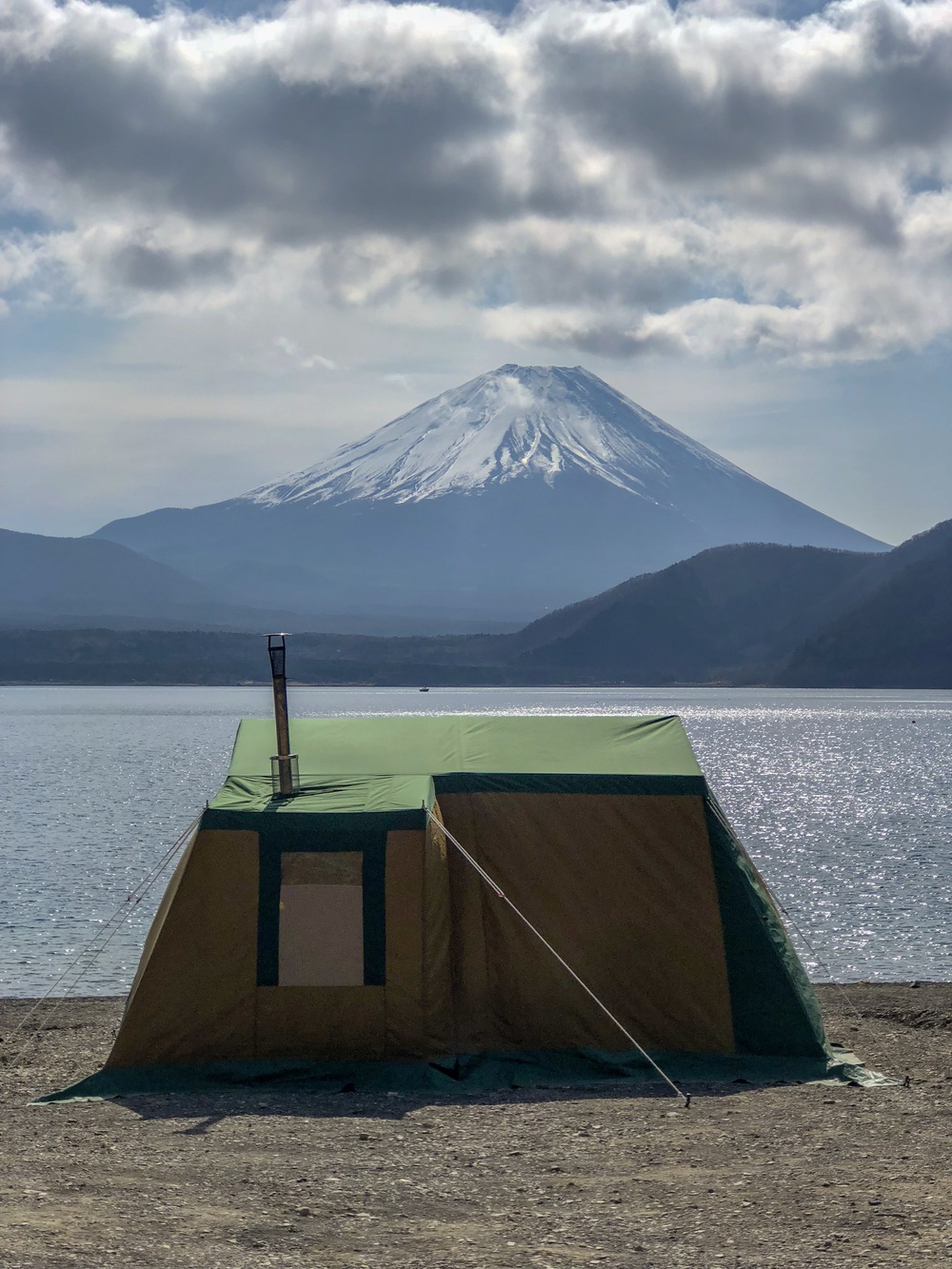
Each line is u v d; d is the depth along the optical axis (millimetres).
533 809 13914
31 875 36281
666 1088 12438
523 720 15469
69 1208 8148
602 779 14070
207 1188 8789
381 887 12906
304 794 13672
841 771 86812
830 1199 8445
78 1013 17109
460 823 13805
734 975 13508
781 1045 13328
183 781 74875
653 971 13500
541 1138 10383
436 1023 12844
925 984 19484
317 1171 9305
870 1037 15086
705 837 13922
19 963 23781
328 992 12742
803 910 31406
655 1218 8125
